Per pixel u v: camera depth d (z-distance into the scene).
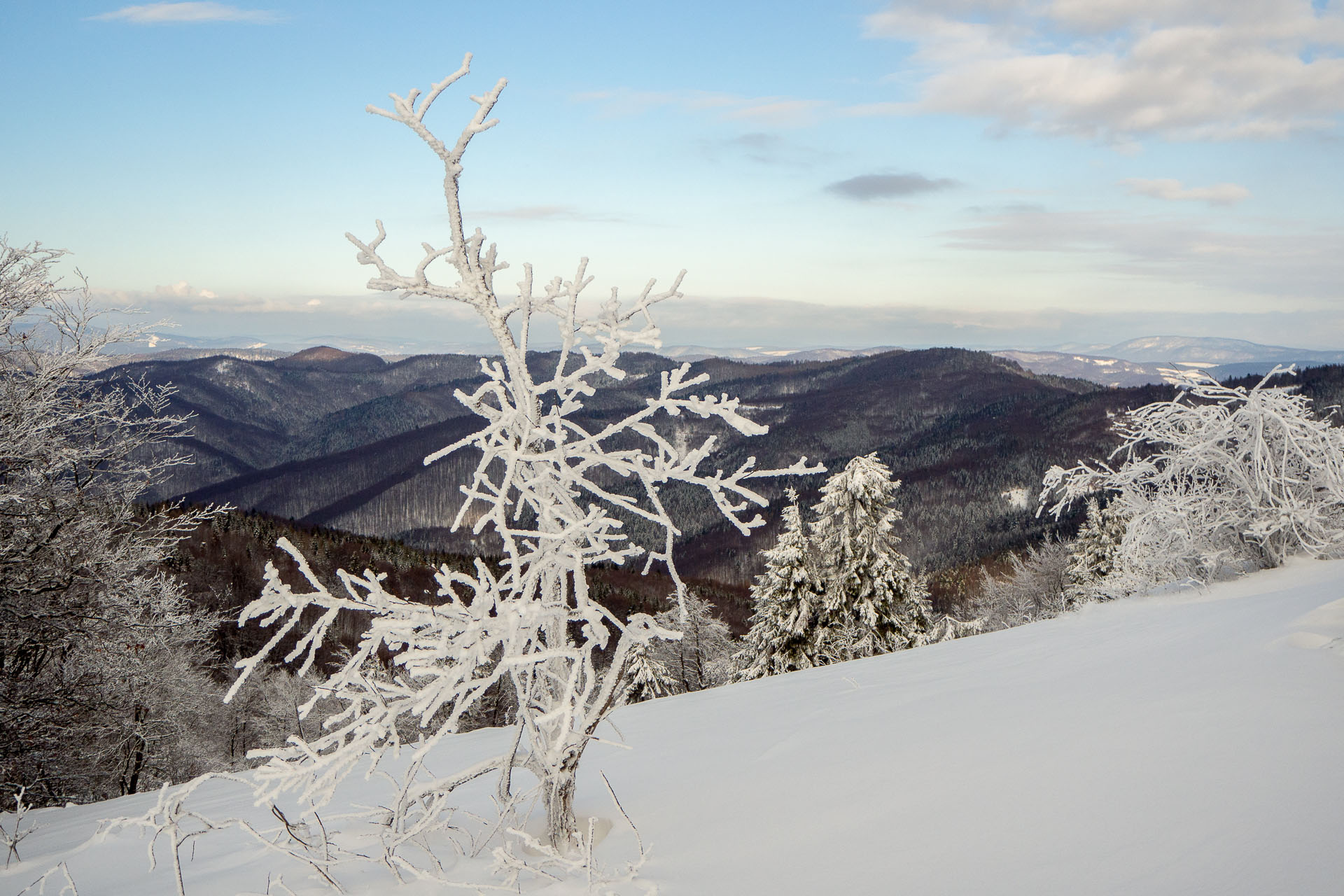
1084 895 1.74
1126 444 11.37
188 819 4.34
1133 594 10.38
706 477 2.79
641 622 2.87
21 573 8.38
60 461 8.74
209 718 27.78
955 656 6.66
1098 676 4.20
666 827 2.97
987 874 1.97
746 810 2.97
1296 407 10.34
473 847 3.03
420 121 2.84
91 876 3.31
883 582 23.62
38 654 8.96
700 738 4.68
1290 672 3.27
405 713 2.63
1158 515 10.63
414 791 2.90
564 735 2.56
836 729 4.14
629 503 2.80
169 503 10.04
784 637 23.30
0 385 8.44
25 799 8.77
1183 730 2.72
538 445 3.01
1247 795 2.06
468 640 2.50
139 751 15.32
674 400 2.88
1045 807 2.31
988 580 43.94
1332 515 10.44
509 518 2.95
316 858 2.69
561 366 2.95
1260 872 1.65
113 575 9.25
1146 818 2.07
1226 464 10.58
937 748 3.24
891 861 2.19
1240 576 9.94
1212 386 10.98
